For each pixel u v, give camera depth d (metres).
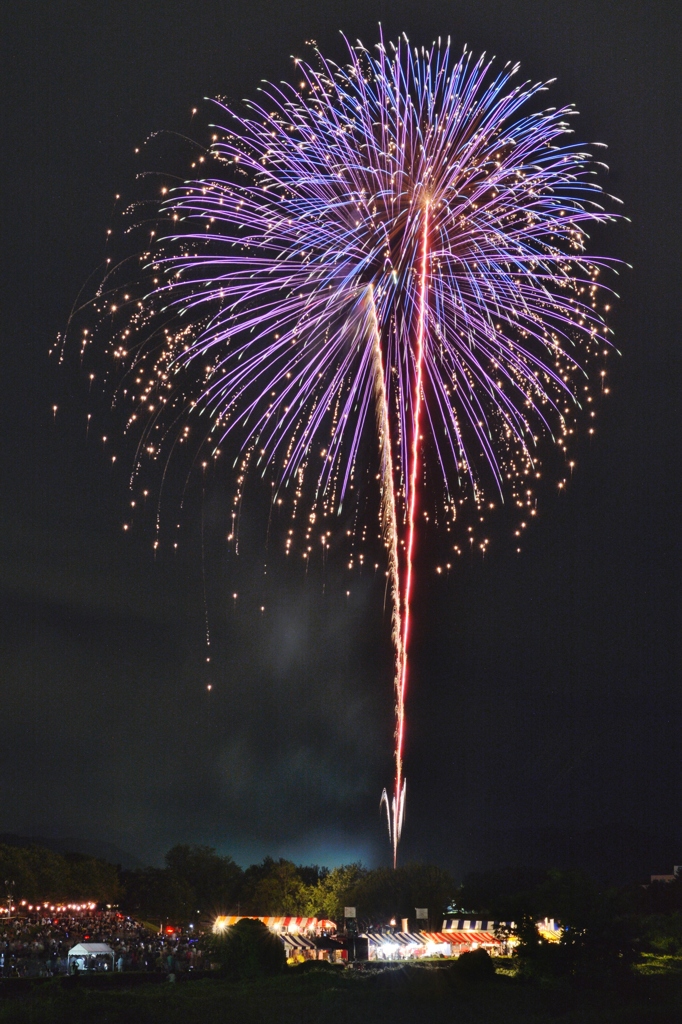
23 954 76.31
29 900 176.38
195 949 83.75
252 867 195.12
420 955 90.00
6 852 183.25
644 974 52.69
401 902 146.12
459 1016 43.56
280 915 165.00
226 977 60.94
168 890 188.75
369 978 52.91
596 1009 44.91
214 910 192.00
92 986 57.34
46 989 47.31
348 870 162.62
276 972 61.38
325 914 153.38
